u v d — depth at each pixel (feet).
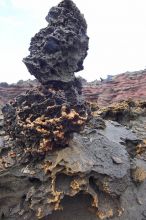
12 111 8.02
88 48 8.56
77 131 7.45
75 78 8.36
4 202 7.47
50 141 7.22
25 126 7.29
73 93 8.02
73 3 8.41
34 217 7.20
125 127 9.33
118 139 8.50
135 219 7.59
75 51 8.14
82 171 7.00
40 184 7.27
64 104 7.43
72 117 7.13
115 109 9.97
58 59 7.89
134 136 8.87
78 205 7.37
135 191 7.91
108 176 7.31
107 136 8.36
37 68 7.83
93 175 7.23
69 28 8.08
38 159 7.41
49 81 7.94
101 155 7.59
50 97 7.70
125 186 7.56
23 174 7.38
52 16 8.40
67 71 8.07
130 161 8.20
